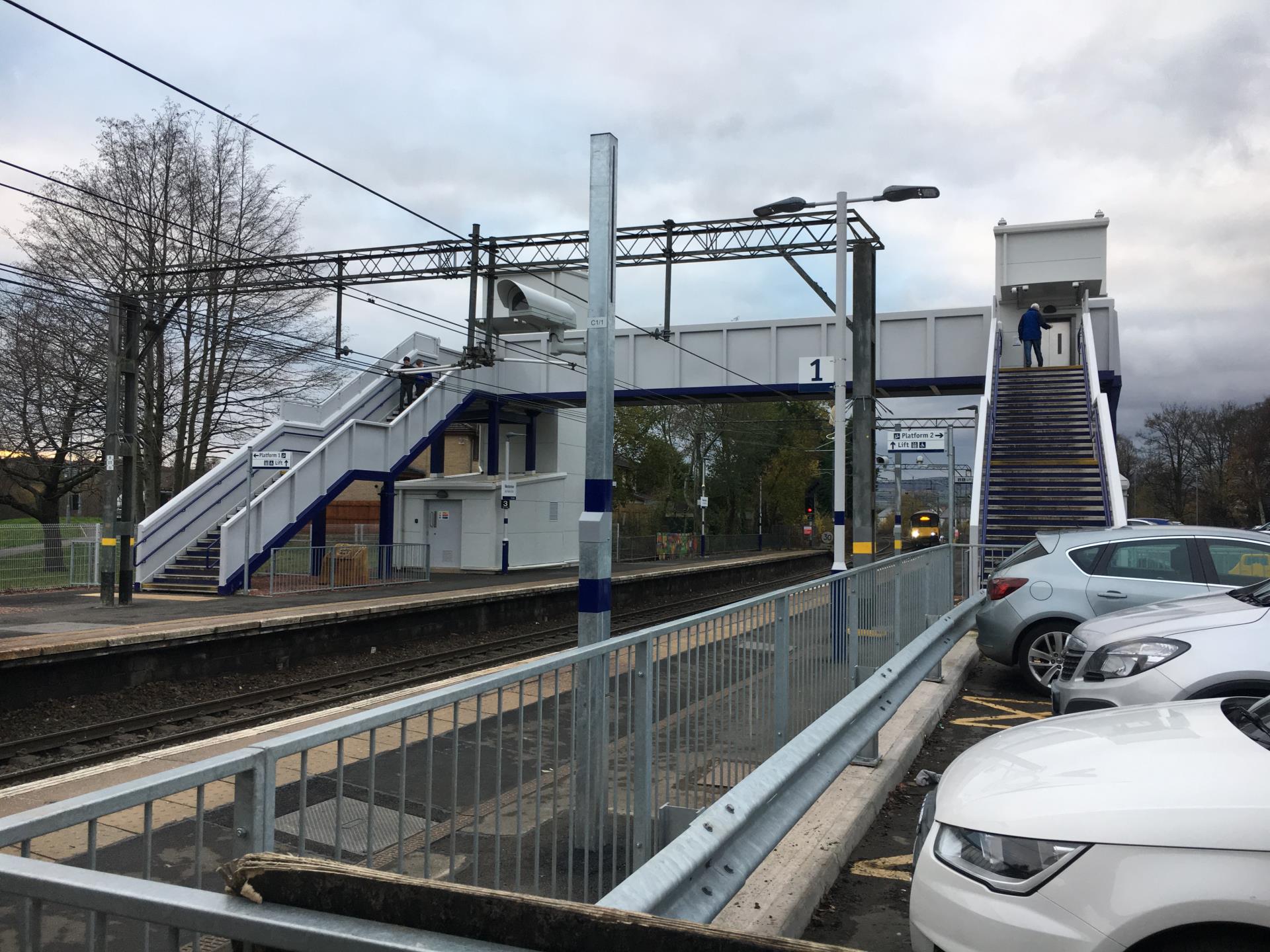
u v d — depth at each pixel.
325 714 9.14
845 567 14.56
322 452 24.31
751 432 63.44
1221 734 3.31
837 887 4.71
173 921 1.61
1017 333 27.81
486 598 20.14
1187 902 2.59
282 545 22.80
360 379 28.11
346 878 1.62
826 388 28.48
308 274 26.89
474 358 25.11
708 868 3.41
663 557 49.19
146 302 24.31
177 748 7.47
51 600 19.31
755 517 69.69
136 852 3.61
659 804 3.82
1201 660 5.53
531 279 29.92
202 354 28.52
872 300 13.82
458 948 1.52
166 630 12.89
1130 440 90.38
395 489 33.81
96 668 11.77
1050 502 18.17
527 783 3.02
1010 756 3.53
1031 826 2.92
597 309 5.52
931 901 3.09
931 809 3.50
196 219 27.91
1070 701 6.14
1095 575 9.29
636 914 1.56
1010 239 27.64
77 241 26.28
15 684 10.77
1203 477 79.62
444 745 2.78
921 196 14.25
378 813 2.60
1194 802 2.79
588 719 3.32
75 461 28.92
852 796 5.70
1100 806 2.88
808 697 5.62
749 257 23.22
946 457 38.09
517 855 2.82
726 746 4.46
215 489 23.50
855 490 13.48
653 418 56.88
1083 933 2.70
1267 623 5.61
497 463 33.12
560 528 36.41
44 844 3.75
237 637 13.91
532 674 2.94
